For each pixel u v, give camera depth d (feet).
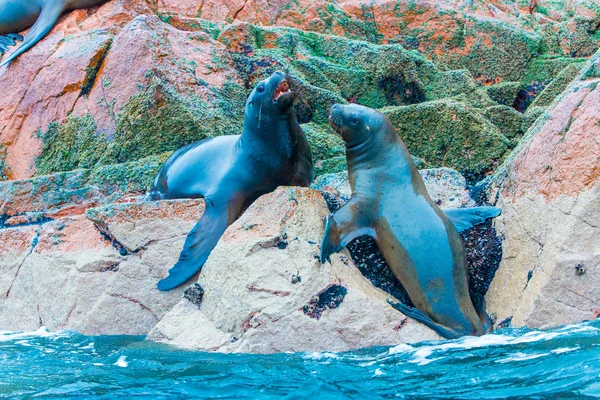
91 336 52.01
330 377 37.45
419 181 50.29
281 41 86.02
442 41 96.27
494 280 51.65
